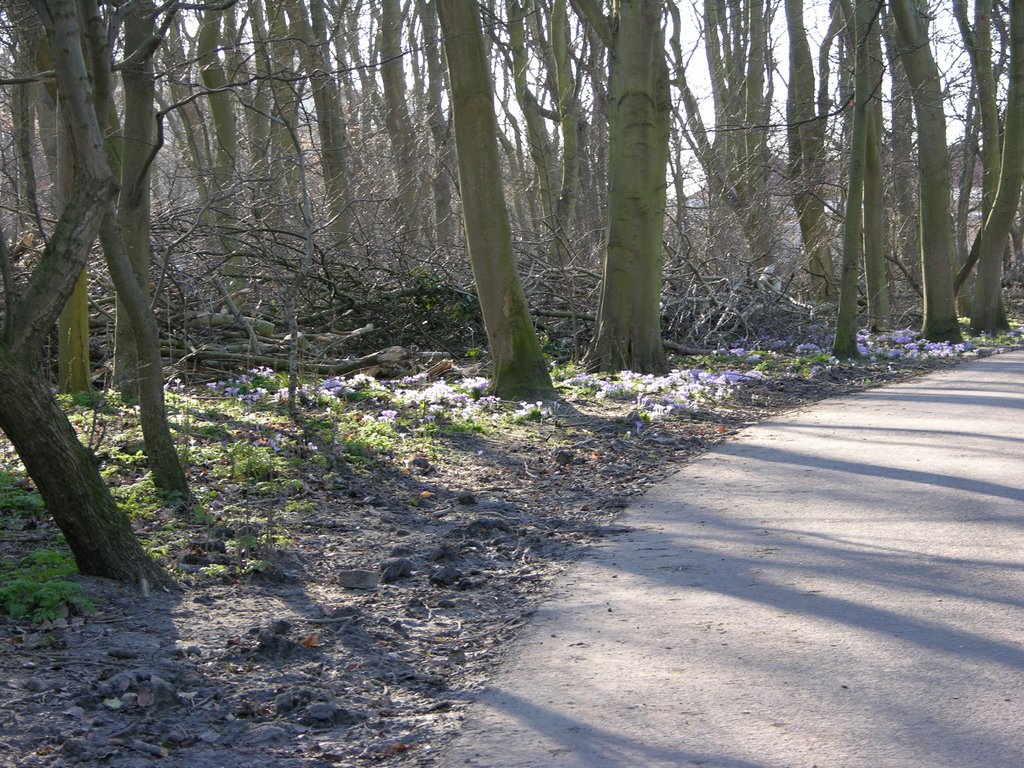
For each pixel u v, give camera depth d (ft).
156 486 23.34
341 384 40.86
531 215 105.09
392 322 53.16
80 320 35.45
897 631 15.42
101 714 12.69
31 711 12.57
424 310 53.62
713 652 14.82
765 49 103.50
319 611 17.03
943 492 24.72
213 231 47.34
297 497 24.88
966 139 112.88
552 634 15.90
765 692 13.29
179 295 45.47
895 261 90.02
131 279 22.43
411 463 29.25
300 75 28.22
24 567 18.25
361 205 65.31
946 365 56.75
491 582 18.94
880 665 14.10
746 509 23.95
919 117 71.15
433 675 14.47
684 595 17.63
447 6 39.27
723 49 108.47
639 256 49.03
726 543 21.02
